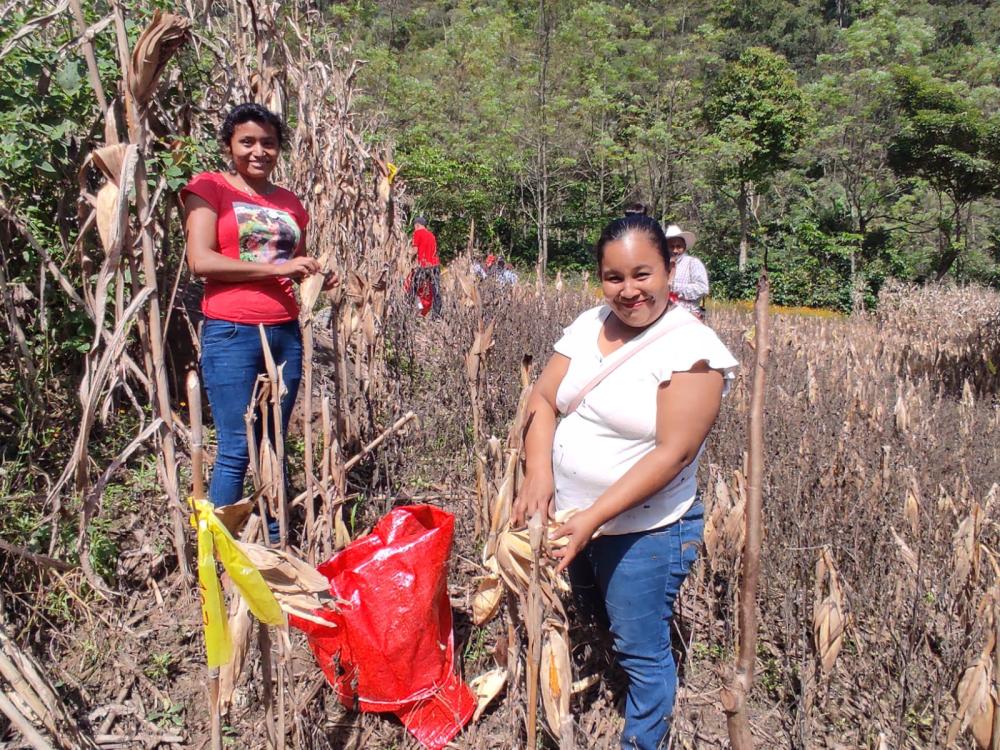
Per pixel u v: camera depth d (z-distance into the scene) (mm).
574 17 29953
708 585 2811
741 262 29438
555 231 31984
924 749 2260
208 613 1528
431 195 25750
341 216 4219
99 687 2320
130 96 2260
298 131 4250
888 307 14555
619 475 1962
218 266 2553
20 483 2885
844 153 31859
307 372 2535
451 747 2213
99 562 2699
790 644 2598
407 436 4020
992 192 27859
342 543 2641
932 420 4418
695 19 33781
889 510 3133
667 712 2074
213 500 2787
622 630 2043
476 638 2678
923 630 2520
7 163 2912
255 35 3799
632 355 1906
